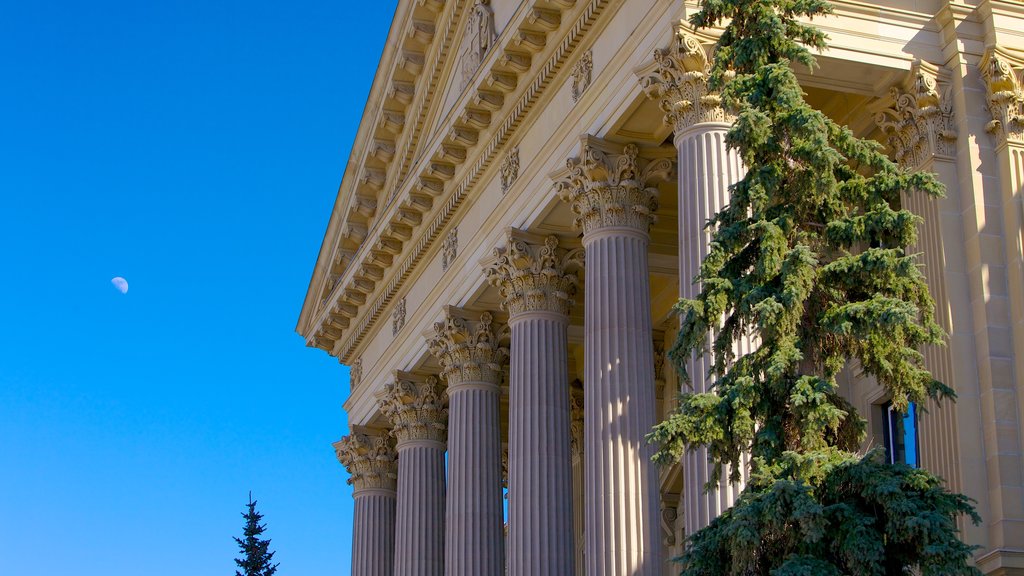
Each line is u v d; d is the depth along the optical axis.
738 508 24.64
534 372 46.94
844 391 41.25
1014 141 36.91
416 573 57.59
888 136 38.75
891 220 25.80
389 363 61.78
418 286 59.22
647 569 38.81
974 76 37.81
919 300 26.09
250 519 88.38
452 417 53.62
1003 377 35.19
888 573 24.55
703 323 26.05
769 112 26.53
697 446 25.88
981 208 36.53
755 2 27.33
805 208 26.30
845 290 26.00
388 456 65.69
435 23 56.22
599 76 42.84
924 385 26.02
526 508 45.62
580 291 51.59
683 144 37.41
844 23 37.97
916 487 24.34
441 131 52.00
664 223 49.03
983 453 34.84
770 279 25.89
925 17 38.62
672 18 38.62
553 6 44.78
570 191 43.38
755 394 25.42
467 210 53.66
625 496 39.44
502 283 48.56
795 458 24.44
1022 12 38.25
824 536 24.31
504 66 47.25
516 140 49.06
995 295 35.84
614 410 40.38
